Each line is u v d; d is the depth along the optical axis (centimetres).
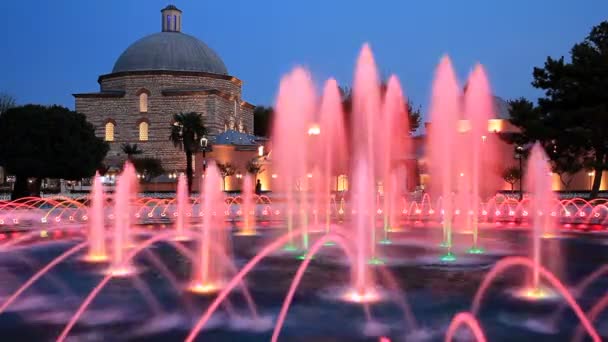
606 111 3161
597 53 3356
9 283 1032
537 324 748
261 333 706
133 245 1614
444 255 1381
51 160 3847
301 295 920
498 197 4016
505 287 985
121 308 836
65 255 1395
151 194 5609
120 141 7544
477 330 720
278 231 2034
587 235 1839
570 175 4128
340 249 1502
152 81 7544
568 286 994
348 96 4784
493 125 4934
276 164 5588
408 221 2389
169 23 8606
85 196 4803
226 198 4169
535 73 3531
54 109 4016
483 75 3319
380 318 778
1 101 7081
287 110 3706
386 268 1189
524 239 1730
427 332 711
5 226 2066
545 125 3378
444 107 2711
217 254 1411
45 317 786
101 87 7875
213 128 7350
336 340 678
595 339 682
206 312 810
